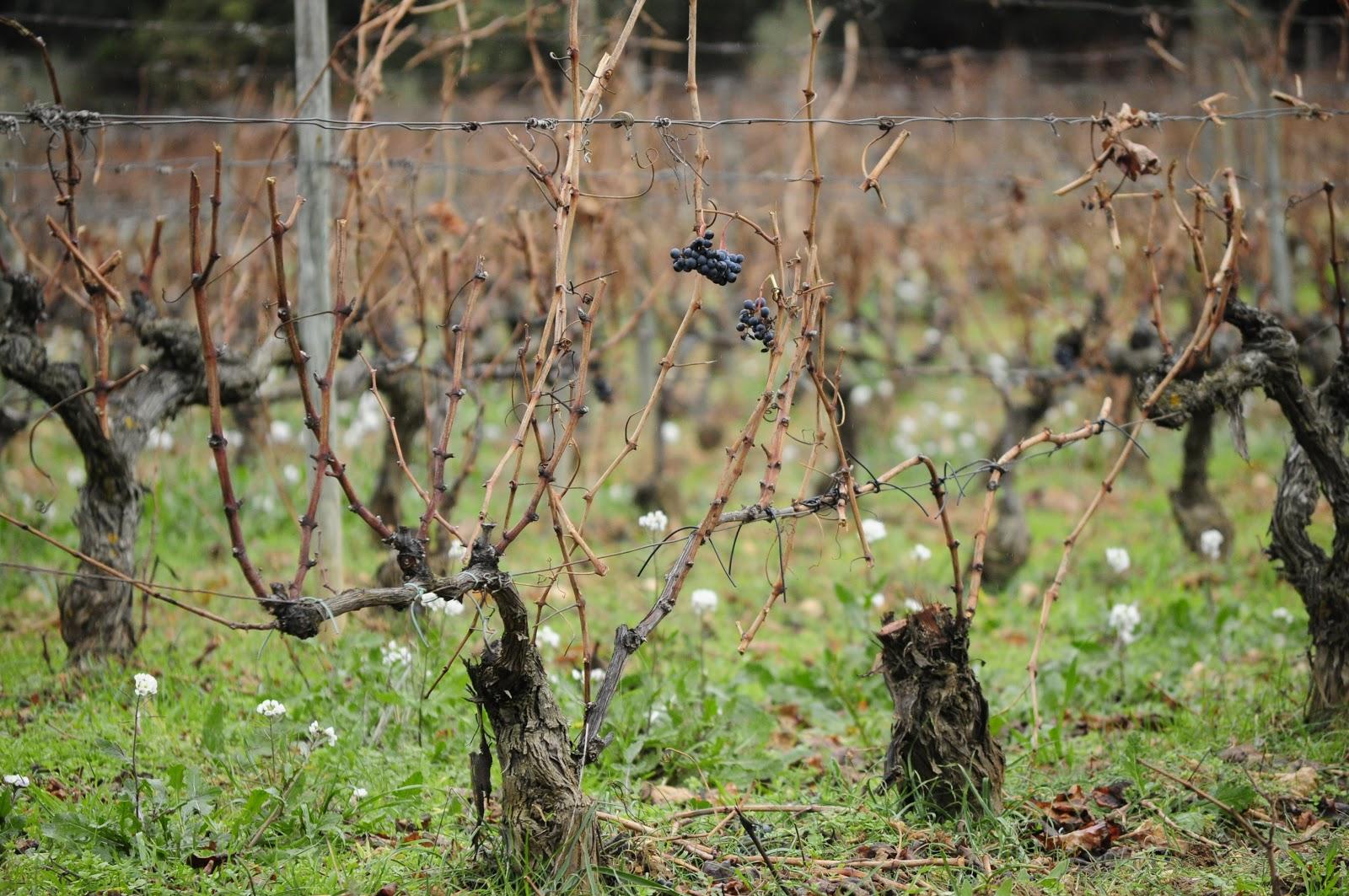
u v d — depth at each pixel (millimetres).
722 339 21016
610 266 15133
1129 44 36156
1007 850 6863
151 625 10570
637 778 8164
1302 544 8562
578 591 6375
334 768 7582
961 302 23562
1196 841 6988
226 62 25688
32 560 12344
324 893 6141
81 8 29500
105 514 9172
